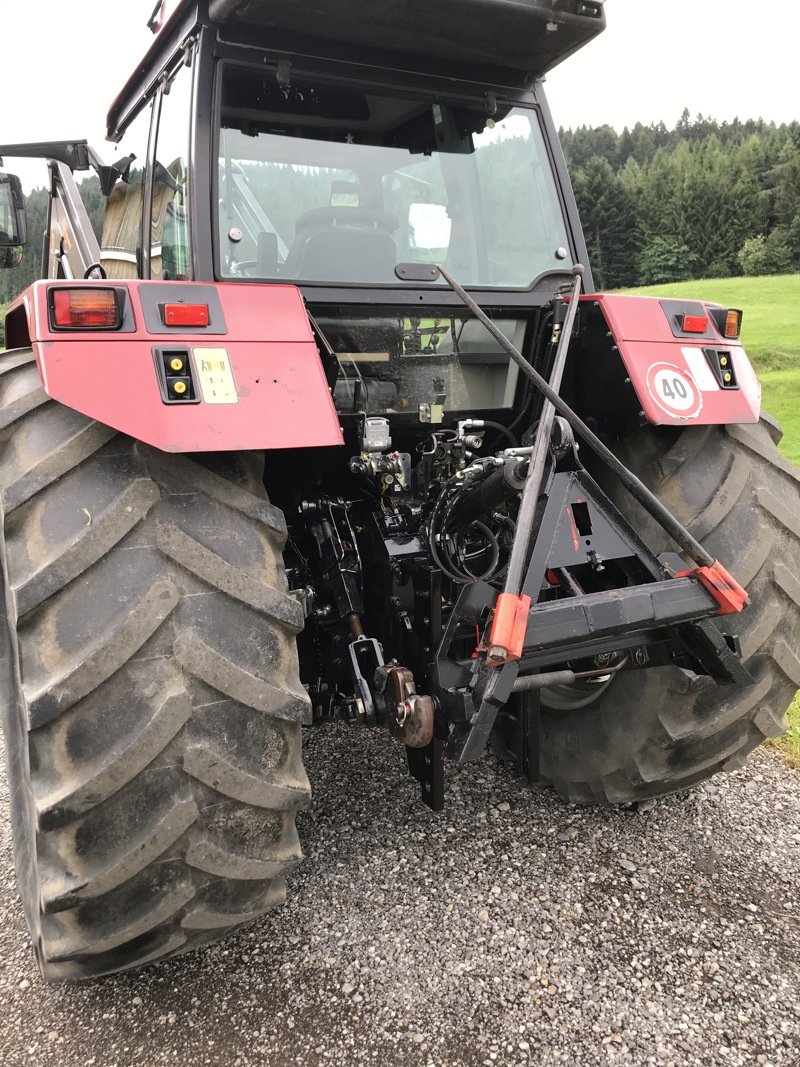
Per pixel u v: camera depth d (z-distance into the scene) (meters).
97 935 1.75
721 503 2.25
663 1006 1.93
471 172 2.68
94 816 1.67
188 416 1.72
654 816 2.73
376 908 2.30
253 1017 1.95
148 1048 1.87
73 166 3.96
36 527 1.68
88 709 1.63
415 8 2.17
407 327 2.53
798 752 3.13
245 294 1.90
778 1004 1.93
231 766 1.71
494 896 2.34
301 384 1.84
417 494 2.55
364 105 2.49
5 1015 1.99
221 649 1.70
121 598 1.65
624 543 2.07
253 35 2.27
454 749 1.83
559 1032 1.86
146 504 1.71
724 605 1.99
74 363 1.68
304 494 2.57
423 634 2.24
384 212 2.55
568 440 2.03
